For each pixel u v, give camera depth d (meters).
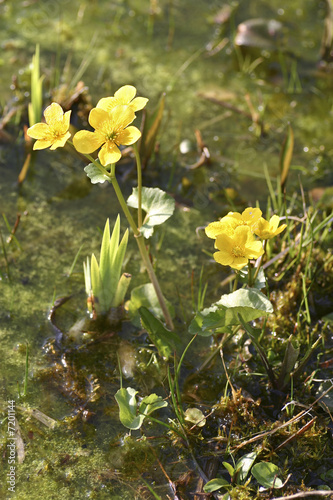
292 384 1.03
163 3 1.58
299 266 1.11
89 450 1.00
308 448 1.01
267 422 1.02
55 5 1.54
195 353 1.07
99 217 1.17
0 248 1.13
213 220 1.17
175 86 1.33
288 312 1.10
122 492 0.99
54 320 1.08
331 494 0.98
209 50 1.44
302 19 1.55
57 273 1.12
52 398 1.03
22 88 1.29
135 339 1.07
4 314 1.08
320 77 1.37
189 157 1.23
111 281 1.06
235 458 1.00
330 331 1.09
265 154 1.24
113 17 1.52
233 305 1.00
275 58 1.42
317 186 1.21
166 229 1.16
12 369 1.04
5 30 1.44
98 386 1.03
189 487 0.99
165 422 1.02
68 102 1.24
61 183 1.20
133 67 1.37
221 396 1.04
